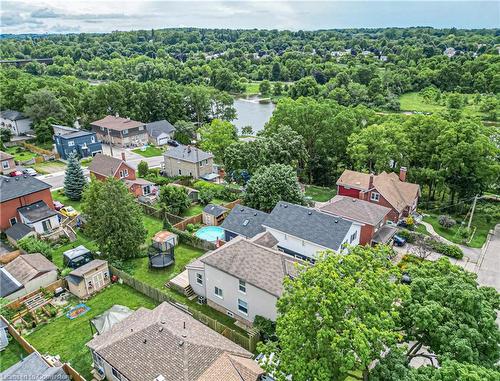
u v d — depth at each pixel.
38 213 42.50
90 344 23.61
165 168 65.19
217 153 69.75
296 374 17.11
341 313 17.48
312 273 18.83
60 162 69.12
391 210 46.66
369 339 17.05
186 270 35.41
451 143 50.34
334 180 63.94
